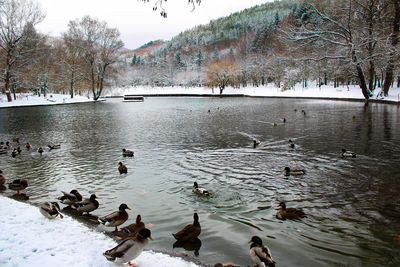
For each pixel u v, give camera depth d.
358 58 44.28
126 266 6.04
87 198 10.04
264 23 161.75
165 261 6.35
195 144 20.70
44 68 75.69
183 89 132.62
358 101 54.38
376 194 10.73
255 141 20.06
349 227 8.34
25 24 58.97
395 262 6.70
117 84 95.56
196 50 197.25
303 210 9.48
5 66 61.44
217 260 6.81
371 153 16.81
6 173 14.45
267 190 11.34
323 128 26.12
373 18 44.69
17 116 42.69
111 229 8.36
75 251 6.57
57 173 14.25
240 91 105.94
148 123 33.06
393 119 30.02
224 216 9.13
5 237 7.12
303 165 14.73
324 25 52.03
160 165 15.24
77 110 52.31
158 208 9.84
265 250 6.20
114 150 19.34
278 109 45.81
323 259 6.85
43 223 8.18
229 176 13.15
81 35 73.75
